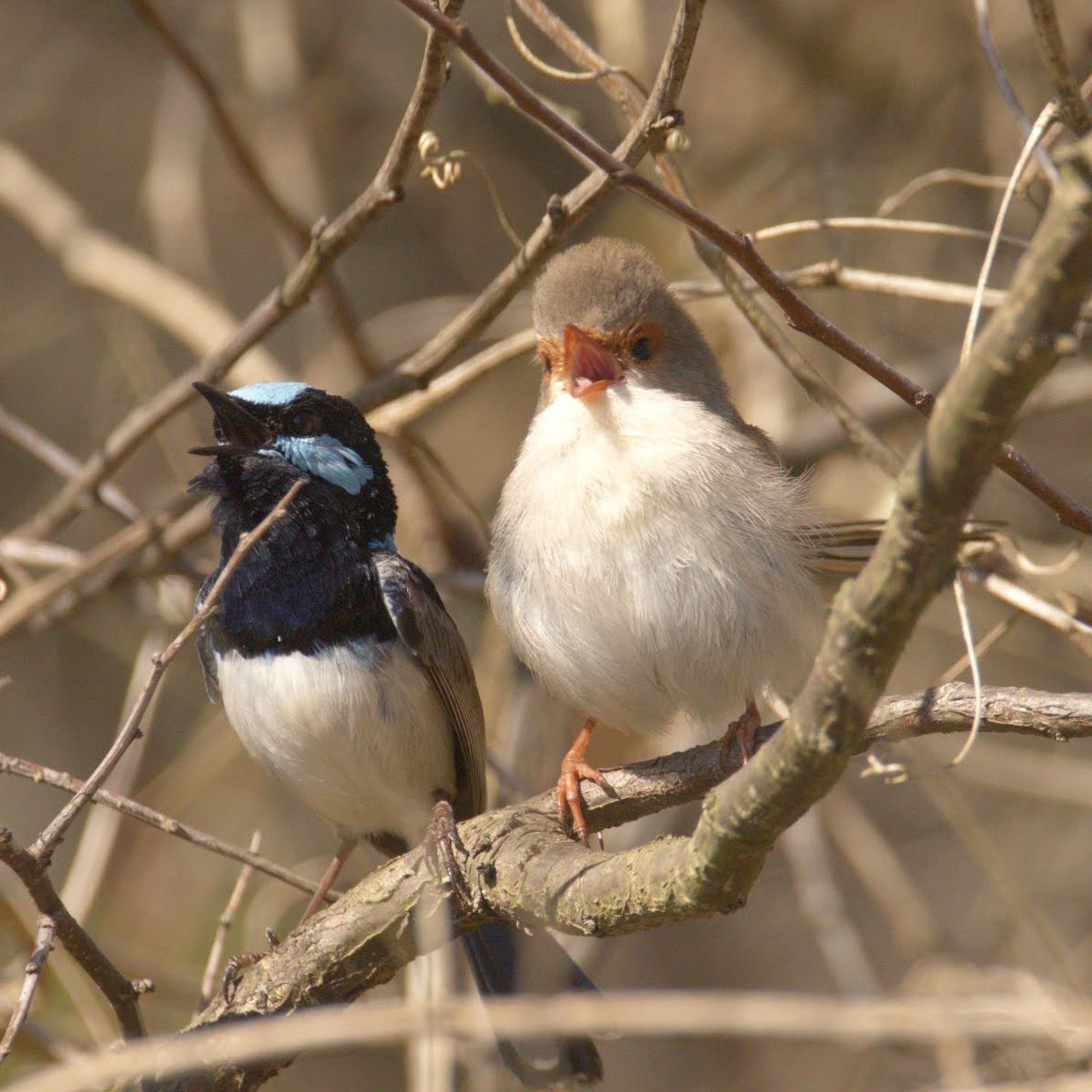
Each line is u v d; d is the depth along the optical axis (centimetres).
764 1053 1467
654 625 843
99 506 1198
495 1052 1045
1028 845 1462
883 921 1504
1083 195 421
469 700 943
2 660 1595
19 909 1025
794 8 1540
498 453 1609
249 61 1617
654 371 907
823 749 525
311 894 967
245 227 1766
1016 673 1502
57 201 1489
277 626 895
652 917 636
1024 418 1332
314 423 938
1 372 1716
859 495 1412
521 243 976
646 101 902
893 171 1456
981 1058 853
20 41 1792
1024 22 1341
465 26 677
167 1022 1166
